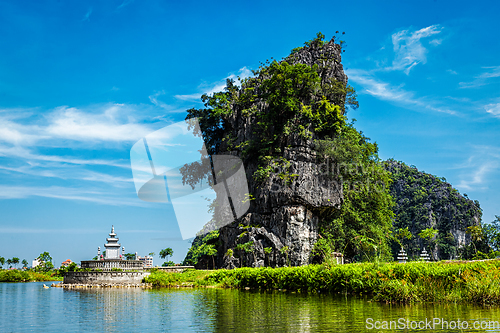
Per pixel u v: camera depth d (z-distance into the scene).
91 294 21.84
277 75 46.91
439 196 149.50
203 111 48.72
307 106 47.81
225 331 8.87
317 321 10.12
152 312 12.80
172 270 35.25
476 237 105.75
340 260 42.31
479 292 12.91
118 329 9.48
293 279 21.44
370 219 48.59
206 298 18.05
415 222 145.62
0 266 81.62
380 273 16.02
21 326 10.16
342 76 52.94
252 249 42.81
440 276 14.47
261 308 13.36
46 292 24.47
